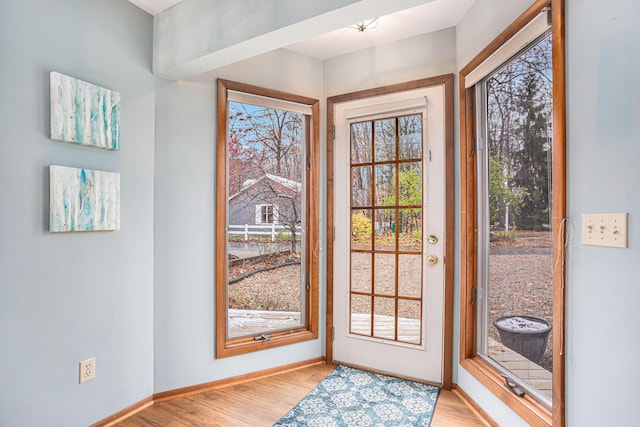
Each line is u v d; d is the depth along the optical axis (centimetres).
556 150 140
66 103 170
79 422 179
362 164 269
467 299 223
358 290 270
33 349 161
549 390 159
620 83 113
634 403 108
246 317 259
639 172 107
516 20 165
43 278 165
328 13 153
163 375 221
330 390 234
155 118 218
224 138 244
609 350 117
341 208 275
